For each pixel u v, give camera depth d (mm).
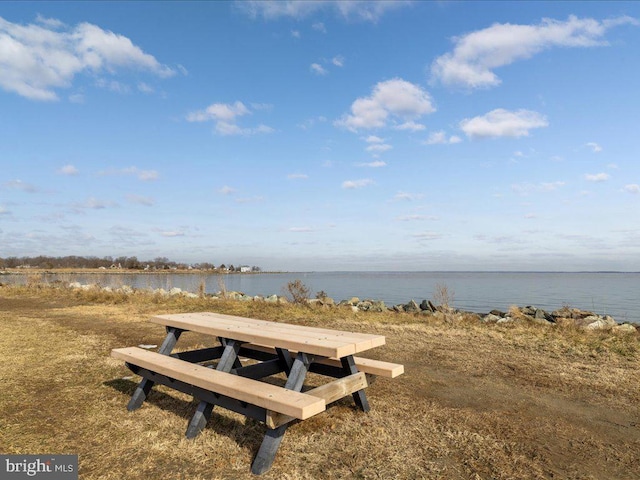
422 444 2996
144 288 17516
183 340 6848
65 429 3182
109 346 6211
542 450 2947
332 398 3033
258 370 3760
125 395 3980
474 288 40781
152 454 2791
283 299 14086
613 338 6891
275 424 2537
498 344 6609
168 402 3811
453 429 3277
